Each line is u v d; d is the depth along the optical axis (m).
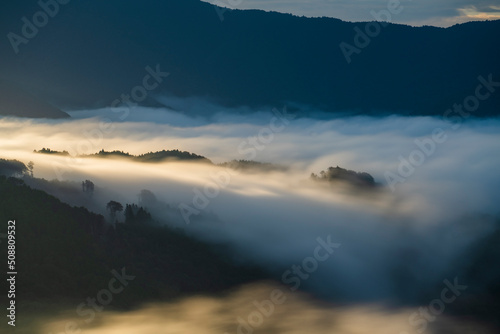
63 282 116.38
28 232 128.38
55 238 131.12
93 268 127.38
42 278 114.31
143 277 139.50
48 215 139.38
